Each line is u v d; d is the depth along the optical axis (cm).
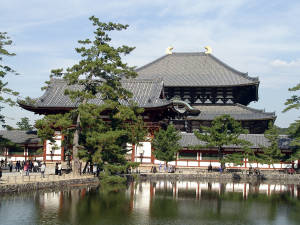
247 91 10950
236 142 7250
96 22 5375
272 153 7725
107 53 5259
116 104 5294
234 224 3347
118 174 6194
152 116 7506
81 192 4591
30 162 6669
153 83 7962
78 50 5262
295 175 7525
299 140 7475
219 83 10412
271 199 4712
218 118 7425
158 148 7494
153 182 6412
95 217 3372
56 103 7506
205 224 3309
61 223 3127
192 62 11862
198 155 8275
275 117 9406
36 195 4175
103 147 5266
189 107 9694
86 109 5069
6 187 4072
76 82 5397
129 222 3262
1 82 4772
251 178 7588
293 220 3541
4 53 4928
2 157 8012
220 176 7456
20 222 3098
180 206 4059
